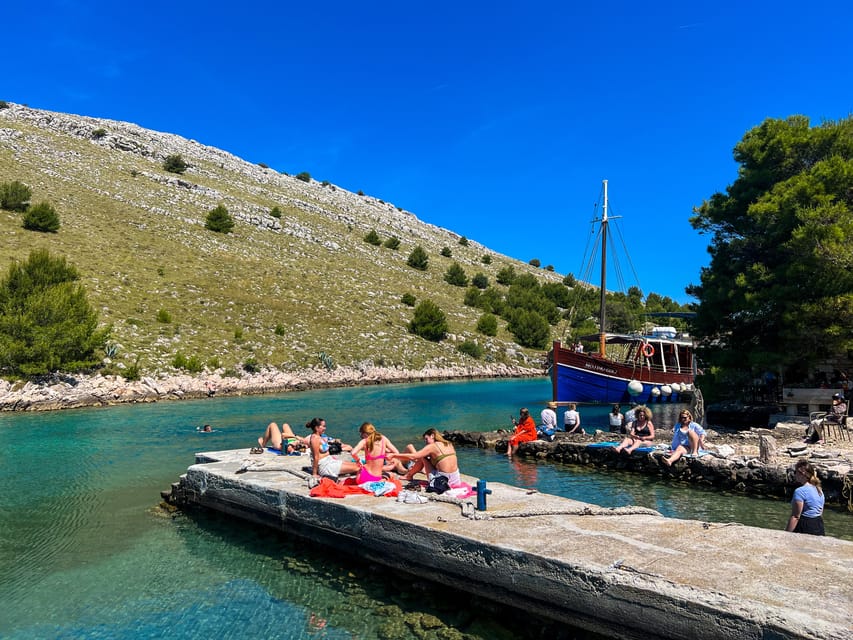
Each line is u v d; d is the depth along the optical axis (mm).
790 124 27266
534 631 7316
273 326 56000
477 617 7887
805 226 21234
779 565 6711
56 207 70062
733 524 8570
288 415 30547
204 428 24562
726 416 29469
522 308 89188
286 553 10430
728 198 29031
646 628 6219
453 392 46938
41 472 17031
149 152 113188
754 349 25625
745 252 28016
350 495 10820
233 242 81000
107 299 49469
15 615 8023
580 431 23391
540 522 8797
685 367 45906
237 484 12172
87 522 12305
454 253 134500
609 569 6645
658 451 17156
